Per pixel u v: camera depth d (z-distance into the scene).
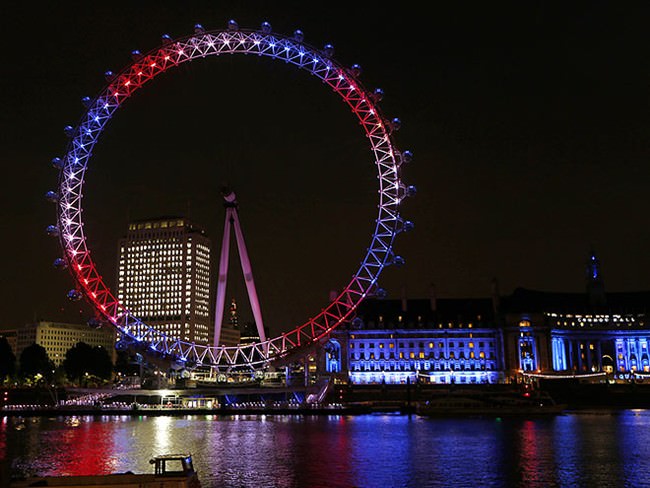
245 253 184.88
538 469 73.19
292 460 82.06
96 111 146.38
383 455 86.06
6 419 167.88
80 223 152.00
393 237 159.50
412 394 196.50
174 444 100.56
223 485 65.75
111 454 88.62
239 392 196.00
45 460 83.12
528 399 181.88
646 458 80.69
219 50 145.88
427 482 66.56
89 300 156.38
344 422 146.12
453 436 109.44
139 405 194.75
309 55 146.12
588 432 113.69
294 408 182.75
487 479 67.75
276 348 183.75
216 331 183.50
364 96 150.62
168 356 178.88
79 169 151.62
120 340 176.50
